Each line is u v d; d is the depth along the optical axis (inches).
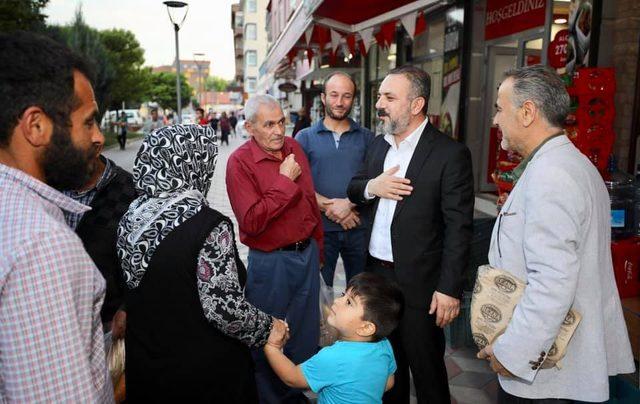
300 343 105.2
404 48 371.9
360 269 133.6
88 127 42.4
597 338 61.4
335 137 131.0
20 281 32.8
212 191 425.1
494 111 258.8
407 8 155.8
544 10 205.2
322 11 179.6
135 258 55.7
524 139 65.7
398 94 87.1
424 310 88.4
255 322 60.0
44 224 34.8
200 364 56.8
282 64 422.6
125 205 75.6
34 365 33.5
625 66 155.8
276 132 96.7
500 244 67.5
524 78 64.2
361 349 69.1
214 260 55.6
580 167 61.1
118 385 65.7
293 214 100.4
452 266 83.4
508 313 63.6
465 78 255.9
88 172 43.7
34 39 39.4
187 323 55.9
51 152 39.5
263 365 98.9
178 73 440.8
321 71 522.3
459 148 87.0
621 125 158.2
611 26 158.9
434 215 87.8
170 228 55.0
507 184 141.1
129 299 57.9
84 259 36.9
